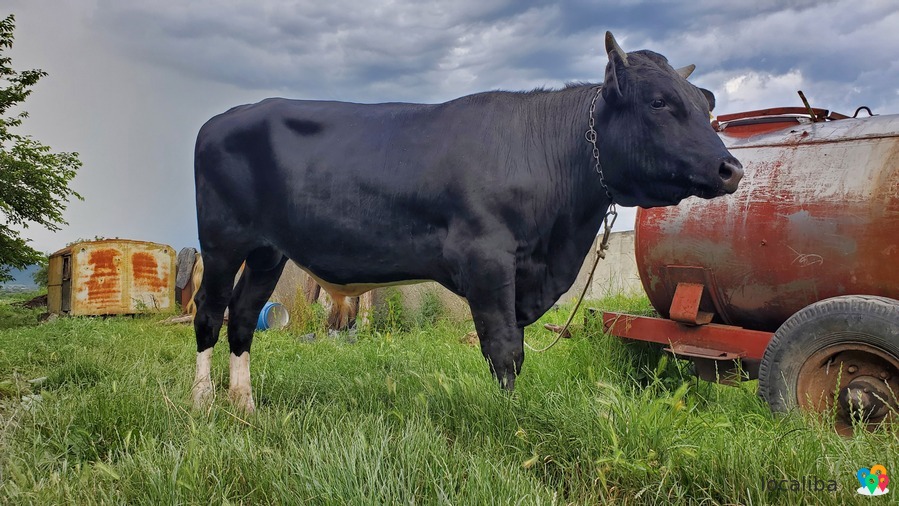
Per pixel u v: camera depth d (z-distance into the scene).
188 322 13.34
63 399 3.91
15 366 6.03
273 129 4.62
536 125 4.11
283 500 2.50
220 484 2.62
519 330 3.99
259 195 4.68
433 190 4.00
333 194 4.31
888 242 4.13
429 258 4.14
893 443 3.05
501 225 3.88
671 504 2.63
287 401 4.51
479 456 2.89
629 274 10.98
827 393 4.00
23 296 40.53
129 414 3.58
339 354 6.57
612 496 2.77
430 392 3.84
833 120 4.93
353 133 4.41
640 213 5.31
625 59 3.86
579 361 5.36
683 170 3.64
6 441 3.31
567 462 3.02
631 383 5.10
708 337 4.81
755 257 4.64
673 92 3.71
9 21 22.61
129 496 2.71
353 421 3.57
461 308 10.62
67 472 2.99
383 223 4.19
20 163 22.39
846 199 4.29
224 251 4.85
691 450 2.81
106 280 17.67
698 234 4.90
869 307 3.79
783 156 4.67
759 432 3.32
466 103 4.24
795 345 4.05
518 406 3.46
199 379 4.78
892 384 3.82
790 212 4.50
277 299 12.02
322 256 4.46
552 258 4.16
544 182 3.98
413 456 2.75
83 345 7.51
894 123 4.30
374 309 10.49
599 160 3.96
